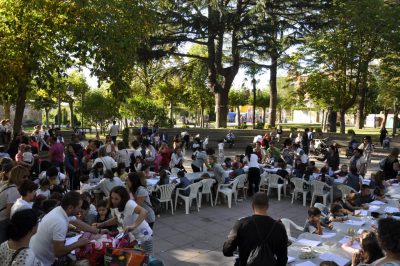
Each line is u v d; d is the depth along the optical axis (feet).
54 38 36.22
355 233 19.90
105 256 13.35
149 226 18.29
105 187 26.96
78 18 36.81
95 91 112.27
